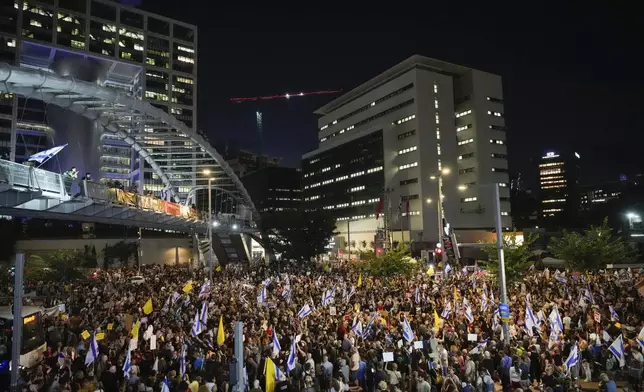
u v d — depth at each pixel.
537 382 16.17
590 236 40.19
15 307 11.27
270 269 61.12
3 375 17.00
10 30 117.00
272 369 12.77
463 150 125.38
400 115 116.88
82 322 22.41
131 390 13.51
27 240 81.19
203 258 76.62
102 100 39.62
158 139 56.47
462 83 126.88
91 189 29.03
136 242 86.88
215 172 70.94
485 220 118.62
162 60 141.25
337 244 124.75
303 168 152.25
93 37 129.00
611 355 17.67
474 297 27.80
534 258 58.75
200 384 13.09
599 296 27.38
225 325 20.97
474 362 15.68
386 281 38.12
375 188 117.50
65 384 13.52
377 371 15.02
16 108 116.56
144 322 21.22
